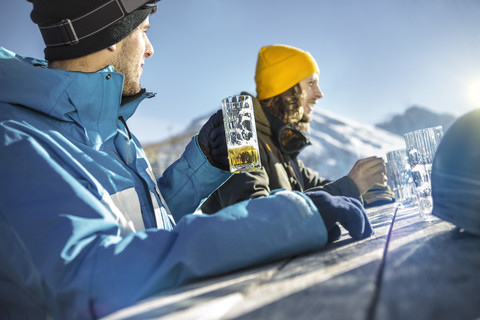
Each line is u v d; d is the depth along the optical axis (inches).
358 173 50.7
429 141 39.7
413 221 40.8
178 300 20.6
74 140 38.6
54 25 42.2
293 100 95.7
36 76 37.7
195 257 25.1
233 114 41.9
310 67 97.0
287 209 28.7
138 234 27.3
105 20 43.0
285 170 85.0
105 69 42.1
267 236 27.1
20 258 26.9
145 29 49.1
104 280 24.6
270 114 85.4
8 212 27.5
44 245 26.4
